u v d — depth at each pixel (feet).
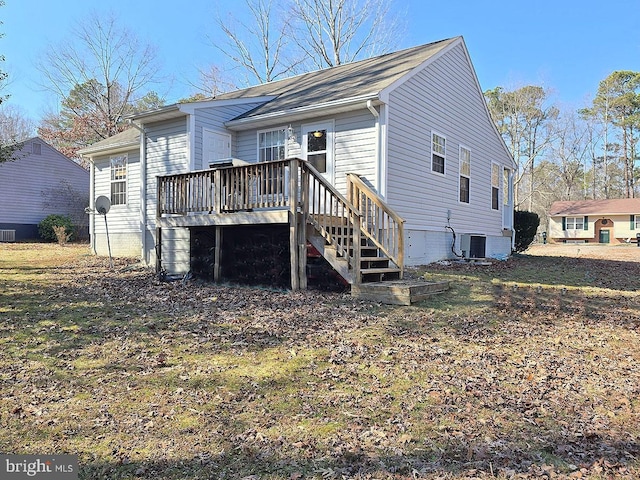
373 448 8.86
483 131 46.01
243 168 25.88
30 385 12.19
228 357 14.34
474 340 16.17
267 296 23.44
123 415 10.35
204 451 8.79
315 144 33.04
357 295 22.56
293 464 8.32
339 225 26.94
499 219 50.14
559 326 18.07
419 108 34.09
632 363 13.98
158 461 8.44
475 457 8.52
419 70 33.99
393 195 30.78
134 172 42.29
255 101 38.47
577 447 8.95
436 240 36.86
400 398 11.26
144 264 37.81
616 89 137.08
